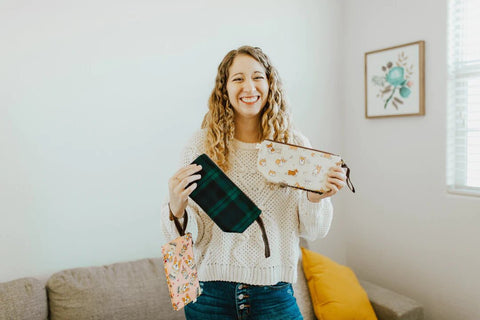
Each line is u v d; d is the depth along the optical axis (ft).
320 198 3.56
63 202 5.91
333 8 8.35
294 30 7.84
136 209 6.46
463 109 6.60
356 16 8.16
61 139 5.86
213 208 3.40
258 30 7.42
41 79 5.70
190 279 3.45
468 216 6.43
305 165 3.52
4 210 5.53
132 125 6.36
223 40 7.06
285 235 3.82
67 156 5.91
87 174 6.07
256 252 3.70
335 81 8.49
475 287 6.40
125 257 6.40
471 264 6.43
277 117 3.91
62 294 5.29
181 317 5.73
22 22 5.55
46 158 5.77
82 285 5.41
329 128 8.48
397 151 7.52
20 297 5.02
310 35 8.07
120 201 6.33
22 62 5.57
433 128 6.87
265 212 3.73
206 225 3.78
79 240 6.05
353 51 8.30
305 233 3.89
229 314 3.71
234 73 3.69
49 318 5.29
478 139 6.43
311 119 8.20
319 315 6.22
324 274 6.44
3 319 4.80
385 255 7.91
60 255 5.92
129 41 6.27
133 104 6.35
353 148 8.49
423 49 6.86
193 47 6.78
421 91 6.92
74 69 5.90
